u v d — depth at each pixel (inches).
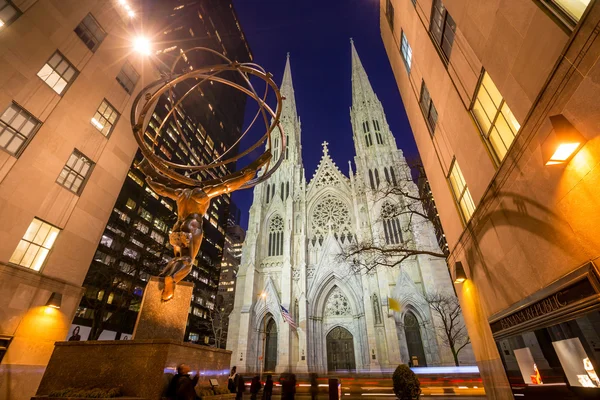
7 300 469.7
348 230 1918.1
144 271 1667.1
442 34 424.5
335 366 1533.0
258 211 2054.6
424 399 796.6
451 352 1253.7
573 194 201.5
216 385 309.4
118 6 794.8
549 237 236.1
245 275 1857.8
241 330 1601.9
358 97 2546.8
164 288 299.1
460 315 1301.7
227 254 4859.7
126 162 765.9
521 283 295.0
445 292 1379.2
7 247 482.3
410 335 1425.9
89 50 693.9
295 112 2812.5
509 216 295.4
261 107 372.5
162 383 235.5
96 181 669.9
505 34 260.5
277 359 1519.4
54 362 261.3
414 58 568.1
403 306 1440.7
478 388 950.4
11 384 460.4
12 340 470.6
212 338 3137.3
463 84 377.4
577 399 225.1
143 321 290.7
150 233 2298.2
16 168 510.3
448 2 357.7
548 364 262.1
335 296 1711.4
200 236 331.0
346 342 1589.6
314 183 2175.2
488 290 383.6
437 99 480.4
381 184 1833.2
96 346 261.3
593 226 187.3
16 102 526.0
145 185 2325.3
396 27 661.3
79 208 622.2
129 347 255.1
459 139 417.4
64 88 622.8
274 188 2252.7
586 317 203.5
